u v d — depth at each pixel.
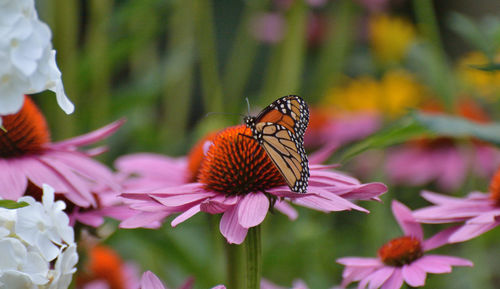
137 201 0.97
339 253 1.49
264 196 0.97
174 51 1.43
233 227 0.95
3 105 0.85
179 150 1.45
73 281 0.98
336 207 0.94
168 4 1.31
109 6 1.28
